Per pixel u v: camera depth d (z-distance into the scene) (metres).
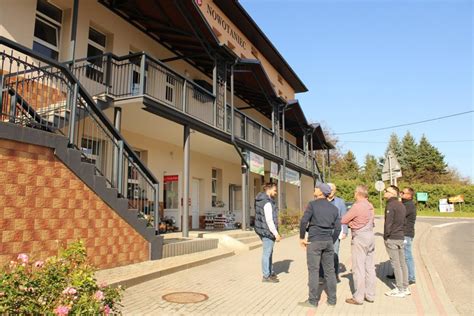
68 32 10.95
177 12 12.05
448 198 45.03
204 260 9.00
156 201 8.62
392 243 6.32
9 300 2.90
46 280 3.15
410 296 6.31
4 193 5.44
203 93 12.91
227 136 14.19
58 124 7.40
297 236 16.41
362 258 5.90
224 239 12.14
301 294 6.33
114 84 10.96
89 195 6.84
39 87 8.68
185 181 11.17
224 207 19.23
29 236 5.73
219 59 14.27
